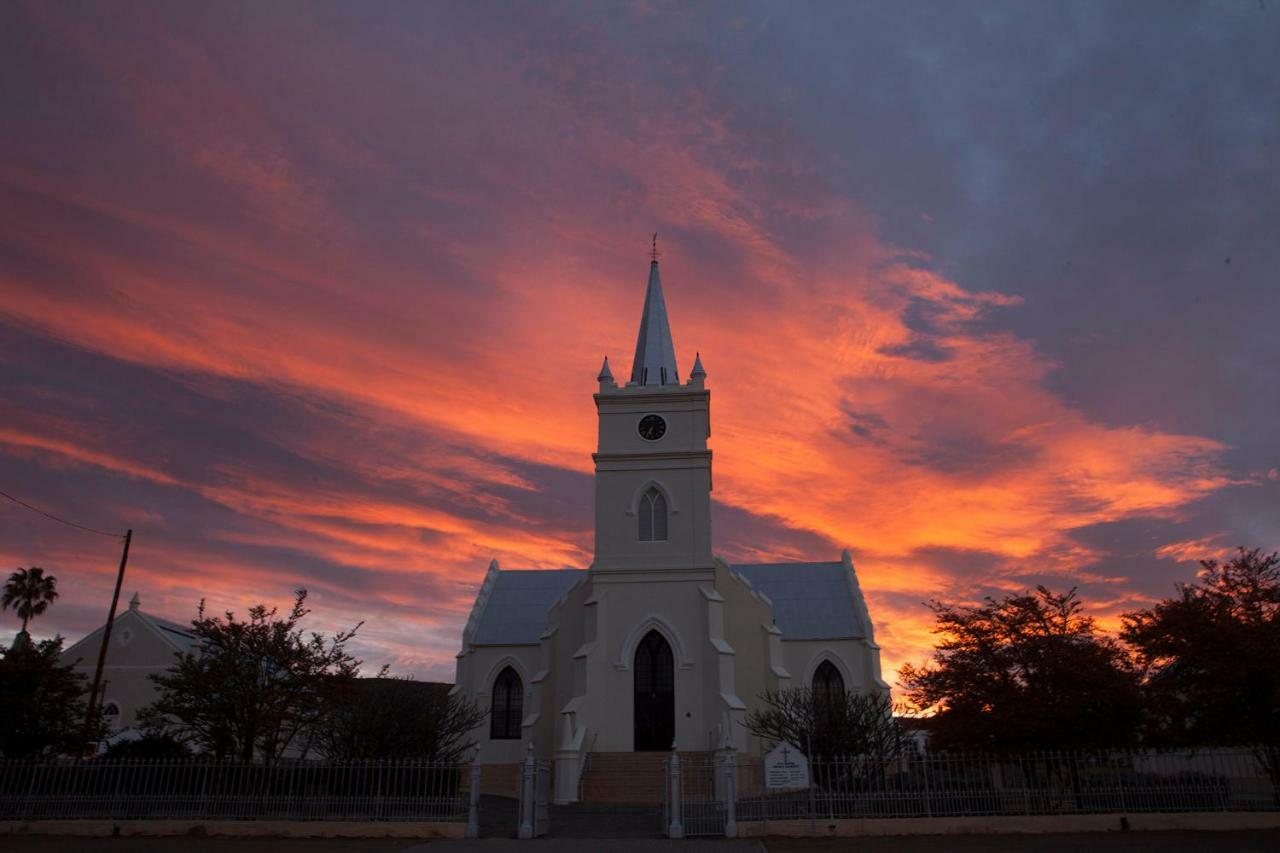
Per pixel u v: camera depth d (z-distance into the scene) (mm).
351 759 28703
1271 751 25625
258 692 29641
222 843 24109
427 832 25328
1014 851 21453
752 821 25609
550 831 27375
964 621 29328
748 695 44375
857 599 50344
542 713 44469
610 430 45656
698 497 43969
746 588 46031
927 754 28266
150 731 40906
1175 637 26812
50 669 29938
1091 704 26953
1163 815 25094
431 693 33375
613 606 42719
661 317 50844
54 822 25578
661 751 40062
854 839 24469
